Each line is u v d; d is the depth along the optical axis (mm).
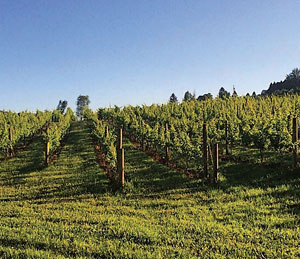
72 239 8734
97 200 14344
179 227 9711
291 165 17984
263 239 8523
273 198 12750
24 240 8617
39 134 46844
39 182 18594
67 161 24953
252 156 21812
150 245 8242
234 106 37219
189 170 19562
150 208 12594
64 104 131500
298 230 9117
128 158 24359
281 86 99188
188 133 25750
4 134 27859
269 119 21609
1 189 17406
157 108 43719
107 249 7938
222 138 24656
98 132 30000
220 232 9109
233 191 14508
